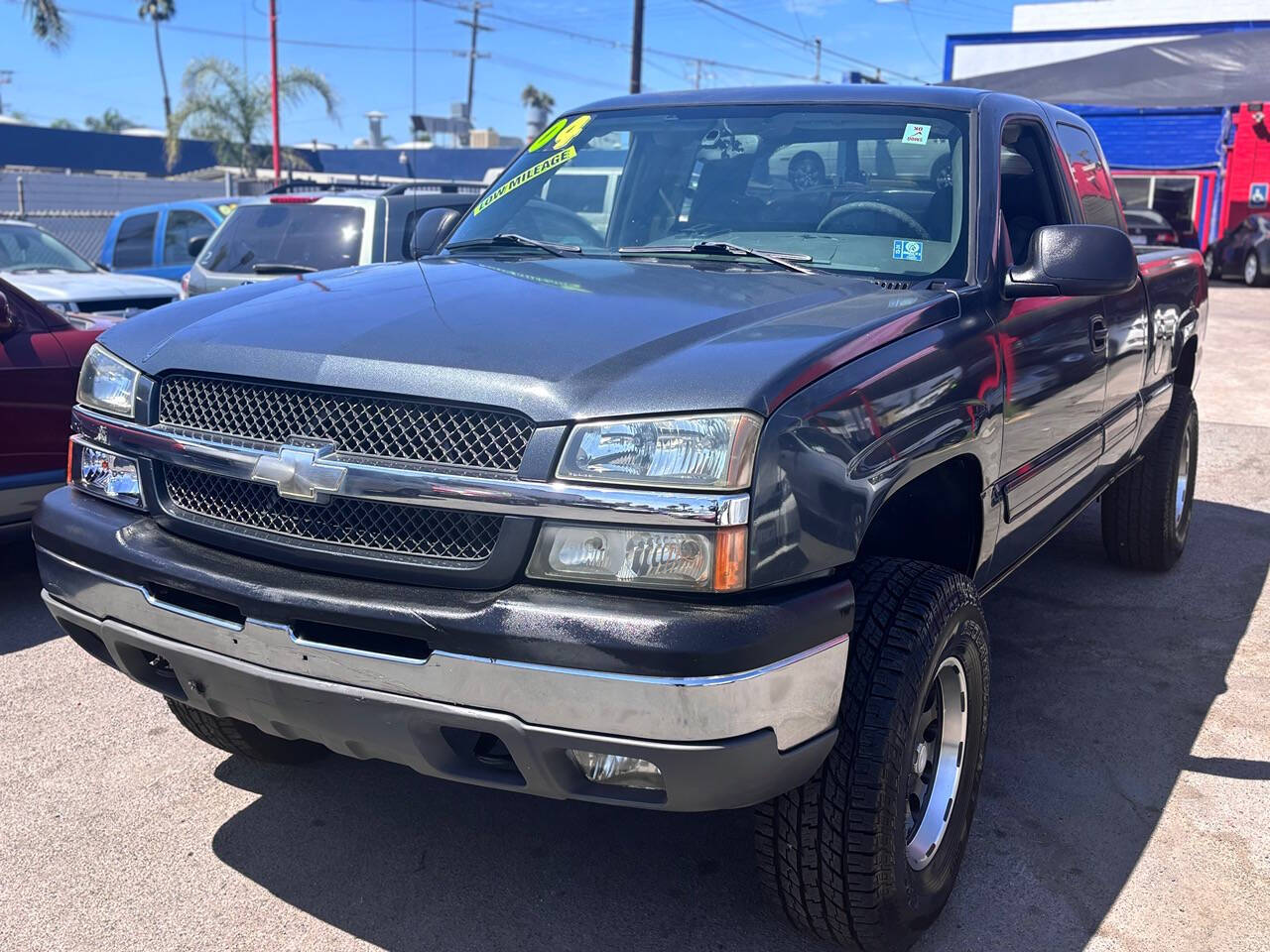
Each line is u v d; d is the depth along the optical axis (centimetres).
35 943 264
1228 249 2320
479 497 219
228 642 238
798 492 219
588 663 208
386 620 221
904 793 244
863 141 344
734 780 215
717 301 271
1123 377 419
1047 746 368
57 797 327
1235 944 270
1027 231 388
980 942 271
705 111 378
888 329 259
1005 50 2825
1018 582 527
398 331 251
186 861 297
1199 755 363
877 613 247
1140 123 2502
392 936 269
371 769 348
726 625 208
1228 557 568
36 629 461
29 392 477
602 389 222
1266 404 998
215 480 253
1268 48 1914
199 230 1120
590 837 311
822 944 267
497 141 5062
